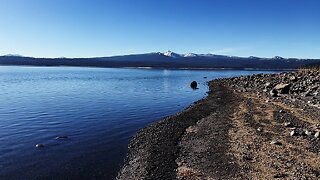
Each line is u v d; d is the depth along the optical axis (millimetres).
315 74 69188
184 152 25078
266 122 32938
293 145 25266
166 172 21234
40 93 75875
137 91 79812
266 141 26531
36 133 33375
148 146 27234
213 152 24531
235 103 47062
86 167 23375
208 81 111125
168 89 84688
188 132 31172
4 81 122375
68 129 35250
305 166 21062
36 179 21250
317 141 26047
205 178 19875
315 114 35562
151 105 54531
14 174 21984
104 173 22266
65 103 57062
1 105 54312
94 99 63219
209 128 32031
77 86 97688
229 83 85812
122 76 165375
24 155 25875
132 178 20969
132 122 39188
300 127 30453
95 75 179375
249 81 82312
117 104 55750
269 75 91000
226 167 21359
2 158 25078
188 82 113500
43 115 44281
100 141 30141
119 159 24969
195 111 41594
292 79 66375
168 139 28844
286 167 20953
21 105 54406
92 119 41156
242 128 31109
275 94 51969
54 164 23938
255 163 21797
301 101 44250
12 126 36875
